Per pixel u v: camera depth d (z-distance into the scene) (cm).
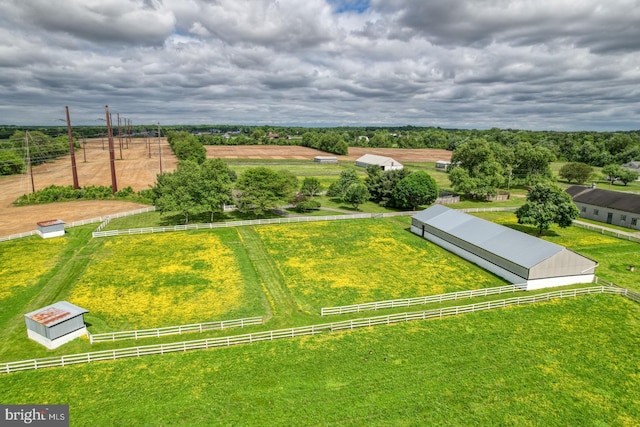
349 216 6869
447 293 3859
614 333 3150
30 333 2966
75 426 2109
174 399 2325
